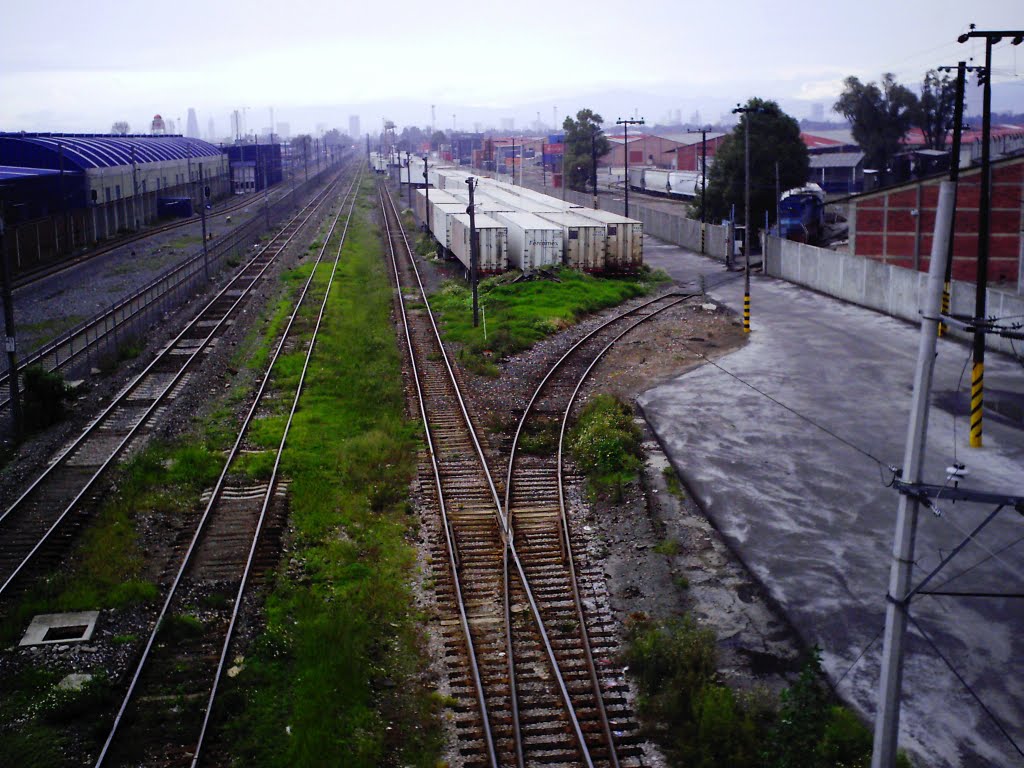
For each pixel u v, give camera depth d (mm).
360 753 10922
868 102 79062
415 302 41719
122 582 15258
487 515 18031
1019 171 37219
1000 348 29953
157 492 19062
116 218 68625
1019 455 20641
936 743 11102
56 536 16938
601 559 16266
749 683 12375
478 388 27172
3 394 26281
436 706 12016
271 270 51844
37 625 13891
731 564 15898
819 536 16859
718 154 58500
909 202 39688
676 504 18484
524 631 13742
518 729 11227
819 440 22016
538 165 157750
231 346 32719
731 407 24906
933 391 25797
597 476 20125
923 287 34406
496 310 38156
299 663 12812
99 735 11320
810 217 56094
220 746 11180
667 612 14297
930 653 13016
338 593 14906
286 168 170125
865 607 14312
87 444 22031
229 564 15836
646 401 25734
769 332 34219
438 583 15336
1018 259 37938
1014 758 10820
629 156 128750
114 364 29250
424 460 21188
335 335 34344
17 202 56219
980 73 21062
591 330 35281
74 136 83562
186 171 91875
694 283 46594
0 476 19938
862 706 11797
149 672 12656
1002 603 14320
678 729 11273
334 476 20109
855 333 33562
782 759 10258
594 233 46062
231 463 20797
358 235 69688
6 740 11211
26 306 40156
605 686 12352
